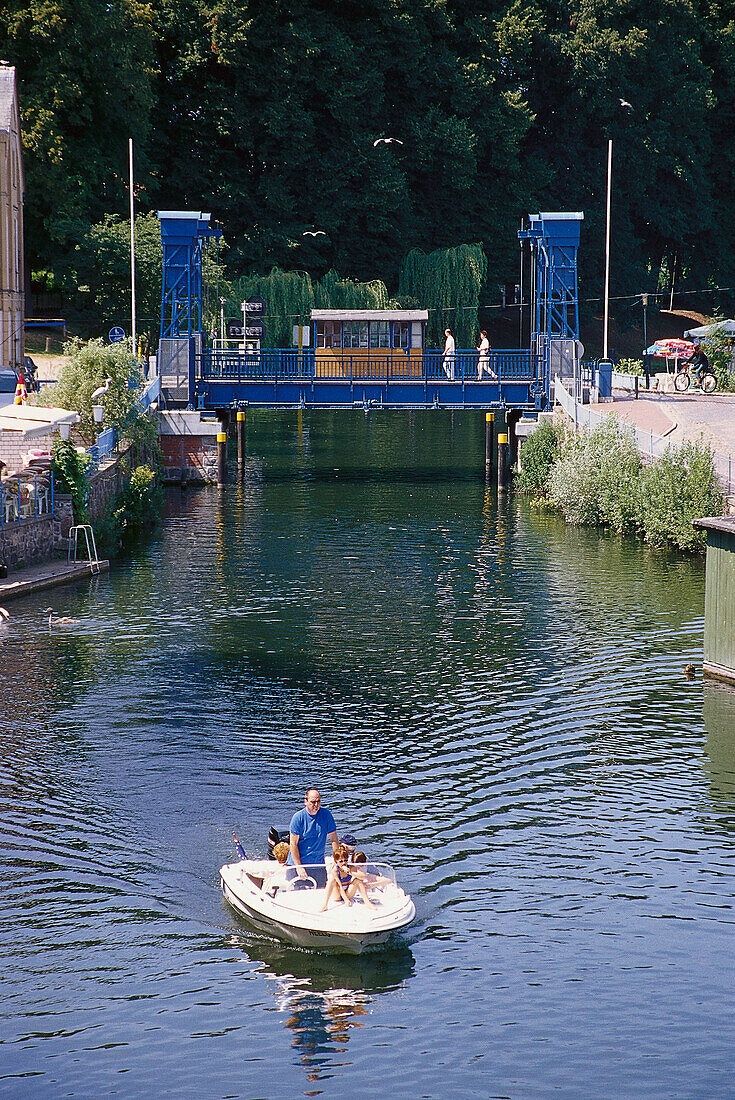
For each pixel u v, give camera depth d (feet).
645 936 69.72
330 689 112.47
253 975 65.82
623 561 171.83
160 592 150.61
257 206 443.73
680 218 553.23
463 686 113.91
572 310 526.57
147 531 195.42
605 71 505.66
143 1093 56.59
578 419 222.89
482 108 484.33
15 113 287.07
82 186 344.69
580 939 69.41
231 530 196.34
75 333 344.69
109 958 67.26
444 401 253.03
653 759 95.76
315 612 141.59
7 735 99.19
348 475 265.54
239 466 258.16
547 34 507.30
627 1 513.86
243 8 416.67
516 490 243.40
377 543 185.47
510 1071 57.93
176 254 252.01
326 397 251.39
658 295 561.43
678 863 78.48
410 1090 56.70
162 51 430.61
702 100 541.34
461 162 471.62
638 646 127.24
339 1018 62.08
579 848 80.53
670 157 541.34
